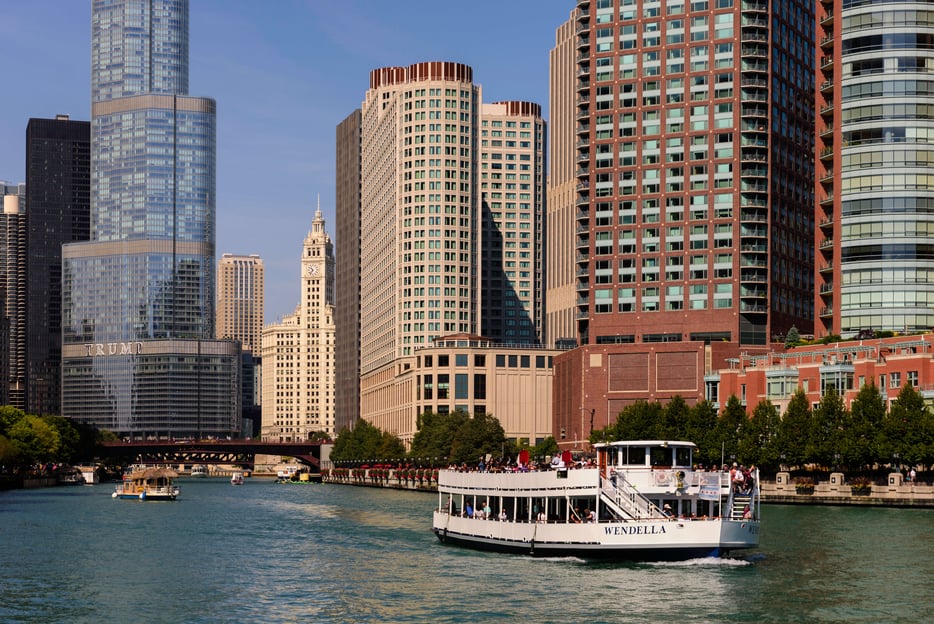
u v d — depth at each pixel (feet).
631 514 372.58
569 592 330.54
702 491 372.38
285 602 333.83
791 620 295.07
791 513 553.23
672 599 319.88
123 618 314.14
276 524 594.65
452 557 410.31
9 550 467.52
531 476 398.62
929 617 297.53
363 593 344.49
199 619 312.09
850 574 355.56
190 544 489.26
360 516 650.84
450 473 461.78
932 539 435.53
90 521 619.67
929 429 597.93
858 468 645.92
